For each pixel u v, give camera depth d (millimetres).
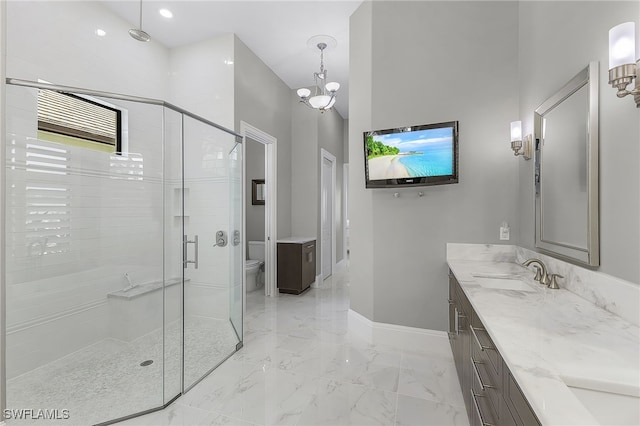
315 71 4168
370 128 2785
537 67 1991
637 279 1103
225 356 2432
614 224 1226
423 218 2600
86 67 2633
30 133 2160
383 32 2734
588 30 1416
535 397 659
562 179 1616
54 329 2244
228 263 2752
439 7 2551
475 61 2453
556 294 1502
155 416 1748
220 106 3324
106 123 2729
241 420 1716
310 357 2457
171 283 2379
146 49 3246
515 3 2359
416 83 2619
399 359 2422
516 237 2348
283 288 4281
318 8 2955
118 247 2576
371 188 2746
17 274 2066
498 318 1161
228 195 2828
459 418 1715
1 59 832
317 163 4707
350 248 3111
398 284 2680
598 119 1330
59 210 2289
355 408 1812
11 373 2031
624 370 777
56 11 2416
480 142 2439
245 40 3434
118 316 2529
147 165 2660
